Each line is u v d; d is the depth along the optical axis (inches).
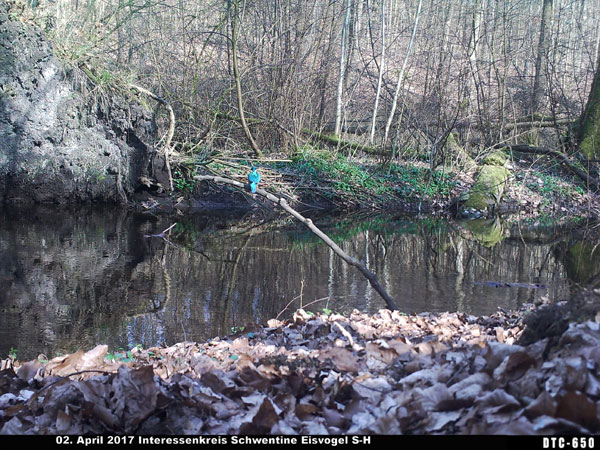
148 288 402.0
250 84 845.2
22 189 687.7
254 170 352.2
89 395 152.7
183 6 879.1
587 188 821.9
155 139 757.9
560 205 802.2
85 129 708.7
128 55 821.9
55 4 733.3
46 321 331.9
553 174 871.1
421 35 962.7
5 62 651.5
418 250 548.4
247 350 225.3
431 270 460.4
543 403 116.3
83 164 705.6
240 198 760.3
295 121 839.1
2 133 666.8
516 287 405.4
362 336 231.1
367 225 686.5
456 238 615.5
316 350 200.7
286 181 774.5
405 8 1150.3
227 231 632.4
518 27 1077.8
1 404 172.7
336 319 262.8
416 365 165.2
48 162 690.2
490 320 271.1
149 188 750.5
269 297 381.1
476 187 788.6
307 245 561.9
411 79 973.2
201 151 768.3
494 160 836.0
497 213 783.7
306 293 390.6
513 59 976.3
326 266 471.2
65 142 695.7
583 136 869.8
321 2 879.7
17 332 313.1
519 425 114.0
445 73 889.5
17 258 479.8
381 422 130.6
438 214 773.9
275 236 610.9
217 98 841.5
